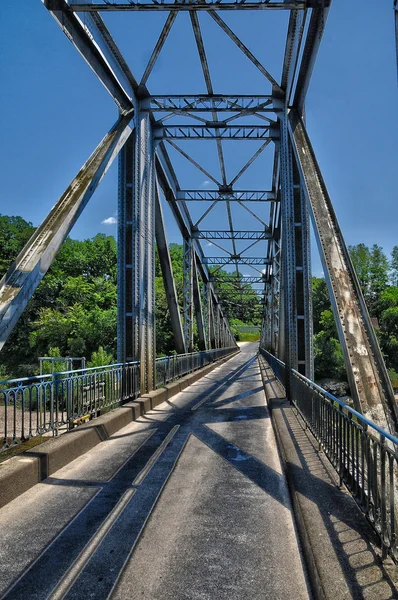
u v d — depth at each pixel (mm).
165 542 3309
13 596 2623
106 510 3932
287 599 2582
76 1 7262
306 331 9375
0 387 4684
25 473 4449
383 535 2588
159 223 14891
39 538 3383
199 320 26016
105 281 46875
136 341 9875
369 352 4508
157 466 5316
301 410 7043
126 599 2586
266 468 5234
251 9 7668
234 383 16156
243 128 12523
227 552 3154
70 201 6215
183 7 7551
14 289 4562
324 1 7555
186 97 10938
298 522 3465
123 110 9750
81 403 6719
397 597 2168
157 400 10469
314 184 7074
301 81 9734
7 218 66688
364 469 3137
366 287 56938
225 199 17266
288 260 9672
